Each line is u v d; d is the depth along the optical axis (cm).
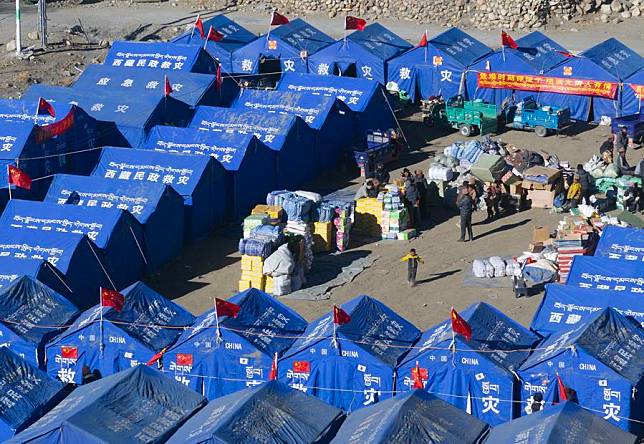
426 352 4597
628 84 8581
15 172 6588
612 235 5869
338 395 4694
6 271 5672
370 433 3953
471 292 5984
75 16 11656
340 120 7962
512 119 8650
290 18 11469
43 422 4194
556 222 6869
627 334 4650
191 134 7331
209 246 6762
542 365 4497
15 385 4466
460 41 9425
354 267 6378
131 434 4062
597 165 7275
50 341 4956
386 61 9344
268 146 7388
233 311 4825
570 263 5900
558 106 8825
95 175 6912
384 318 4903
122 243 6159
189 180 6756
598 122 8750
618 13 10894
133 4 12131
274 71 9569
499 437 3972
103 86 8275
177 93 8100
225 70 9625
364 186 7012
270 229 6188
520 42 9125
